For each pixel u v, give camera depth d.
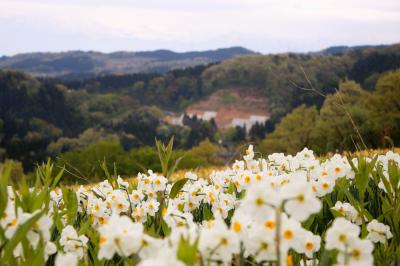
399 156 4.23
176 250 1.56
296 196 1.60
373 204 3.54
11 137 153.75
